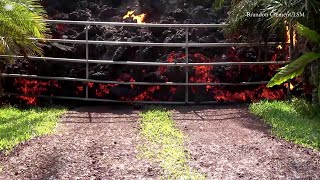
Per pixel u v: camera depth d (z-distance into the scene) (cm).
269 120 652
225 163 493
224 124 648
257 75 802
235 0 778
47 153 520
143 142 562
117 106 769
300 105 680
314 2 630
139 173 466
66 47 810
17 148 534
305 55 625
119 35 834
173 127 630
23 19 614
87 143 557
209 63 756
